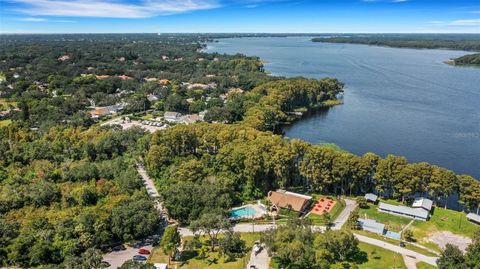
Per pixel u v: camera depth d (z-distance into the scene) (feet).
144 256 372.99
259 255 371.76
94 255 327.88
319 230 396.98
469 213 453.17
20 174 521.65
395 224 440.04
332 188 533.55
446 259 335.47
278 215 460.55
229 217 451.53
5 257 356.79
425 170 479.82
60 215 417.69
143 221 400.67
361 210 476.54
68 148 618.44
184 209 438.81
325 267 331.36
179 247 391.04
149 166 565.53
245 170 516.32
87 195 455.22
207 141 599.57
